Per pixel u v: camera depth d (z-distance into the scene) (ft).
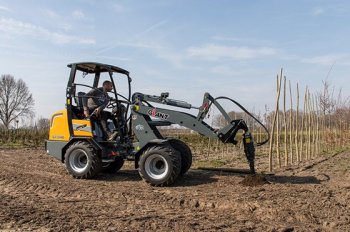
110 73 28.22
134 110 27.32
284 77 36.42
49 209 19.38
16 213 18.30
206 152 53.01
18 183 26.22
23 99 179.63
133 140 28.63
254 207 19.85
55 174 30.19
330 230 16.37
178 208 20.07
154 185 25.45
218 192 23.36
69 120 28.84
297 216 18.22
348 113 64.69
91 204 20.72
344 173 31.42
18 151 50.60
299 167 35.35
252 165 26.50
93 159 27.68
